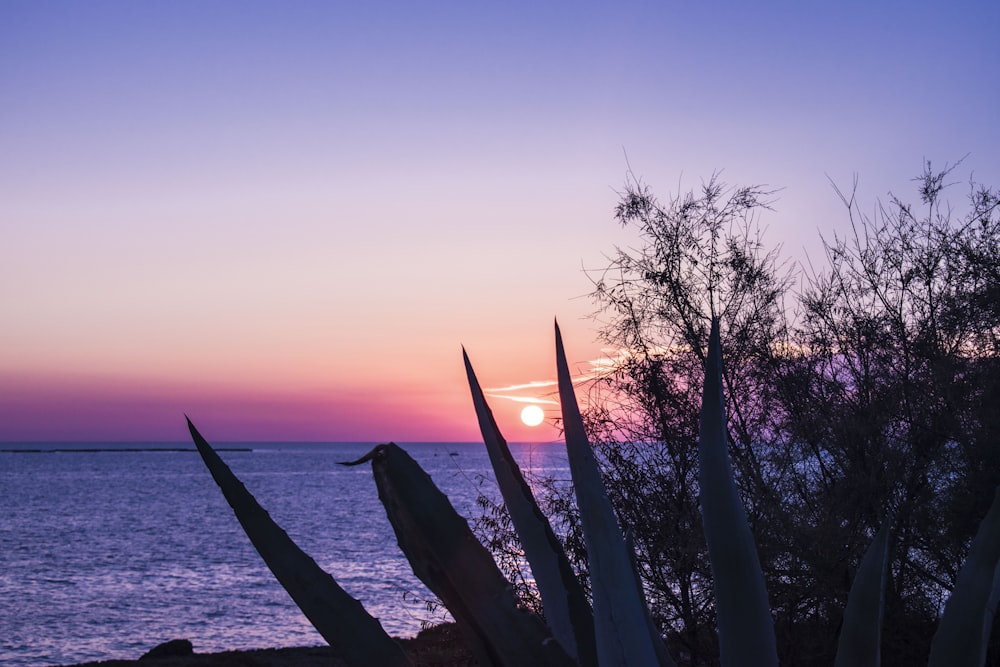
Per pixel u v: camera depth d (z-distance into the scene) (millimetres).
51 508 83688
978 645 1567
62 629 23906
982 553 1591
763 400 7129
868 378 6836
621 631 1403
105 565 40000
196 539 53969
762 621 1410
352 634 1494
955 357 6430
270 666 13203
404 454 1534
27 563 40875
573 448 1452
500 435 1633
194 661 13891
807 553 5973
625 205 7699
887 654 5984
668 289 7500
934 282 6945
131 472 185625
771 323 7395
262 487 114875
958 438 6000
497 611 1492
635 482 6836
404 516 1504
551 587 1591
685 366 7301
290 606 27703
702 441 1427
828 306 7312
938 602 6289
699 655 6520
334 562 36125
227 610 27062
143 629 23828
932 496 6121
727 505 1413
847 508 6230
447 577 1501
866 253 7277
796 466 6852
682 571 6512
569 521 6461
